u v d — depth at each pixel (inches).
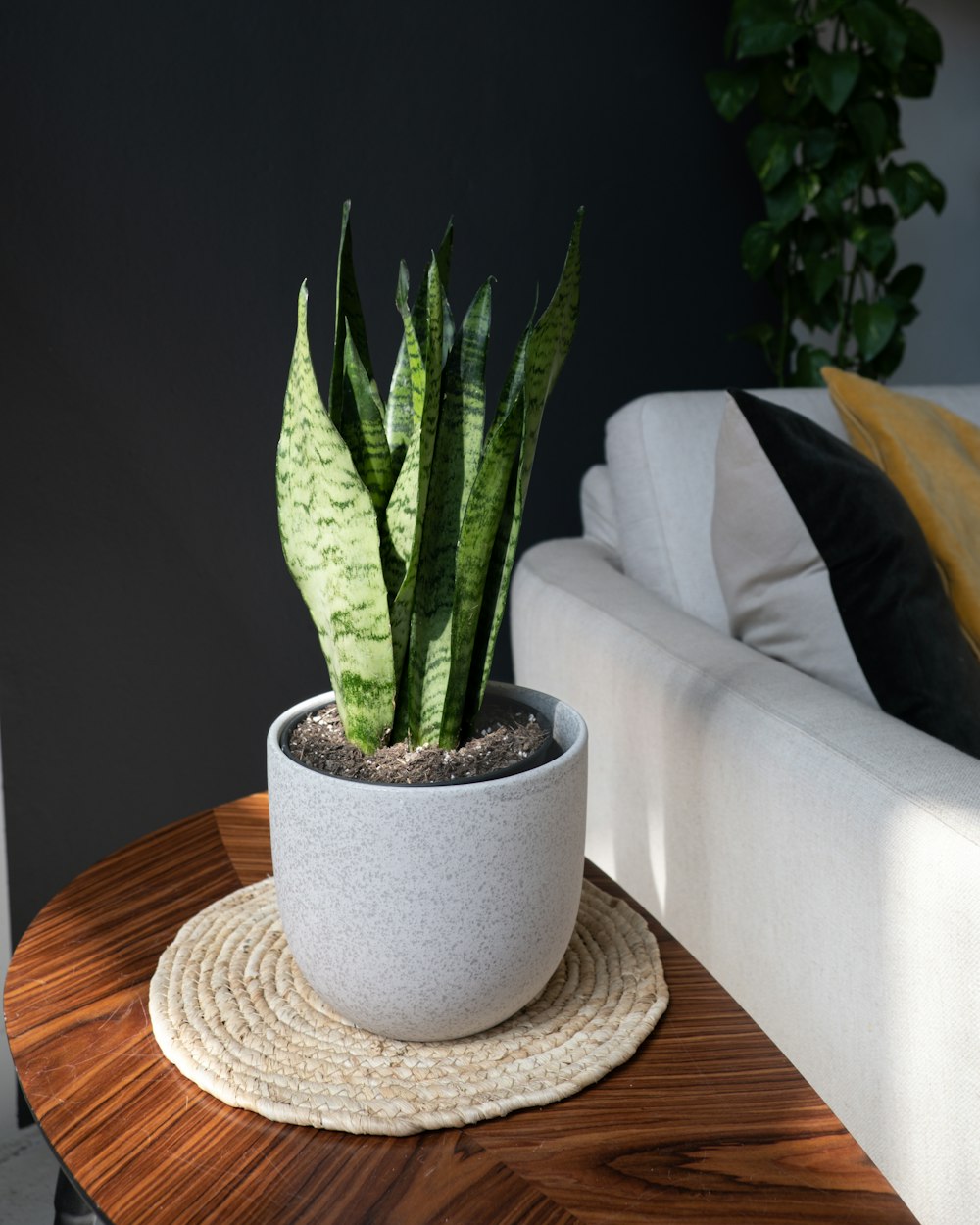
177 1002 27.8
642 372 84.9
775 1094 25.3
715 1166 23.0
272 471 67.3
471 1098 24.4
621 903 33.3
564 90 76.2
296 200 65.6
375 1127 23.5
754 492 43.5
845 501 41.4
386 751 26.4
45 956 30.4
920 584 41.3
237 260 64.0
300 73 64.4
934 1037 29.3
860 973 31.9
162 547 63.9
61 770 62.2
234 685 67.9
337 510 23.6
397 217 69.9
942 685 40.4
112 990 28.9
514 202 75.1
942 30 96.2
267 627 68.5
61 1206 33.9
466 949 24.0
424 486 24.6
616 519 58.9
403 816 23.0
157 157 60.2
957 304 102.3
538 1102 24.5
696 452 54.3
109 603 62.5
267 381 66.2
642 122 80.7
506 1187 22.3
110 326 60.2
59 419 59.4
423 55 69.2
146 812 65.6
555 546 61.7
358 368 27.2
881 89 82.2
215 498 65.4
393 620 25.7
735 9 77.8
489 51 72.1
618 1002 28.3
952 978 28.5
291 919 25.3
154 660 64.6
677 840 41.8
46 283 57.8
